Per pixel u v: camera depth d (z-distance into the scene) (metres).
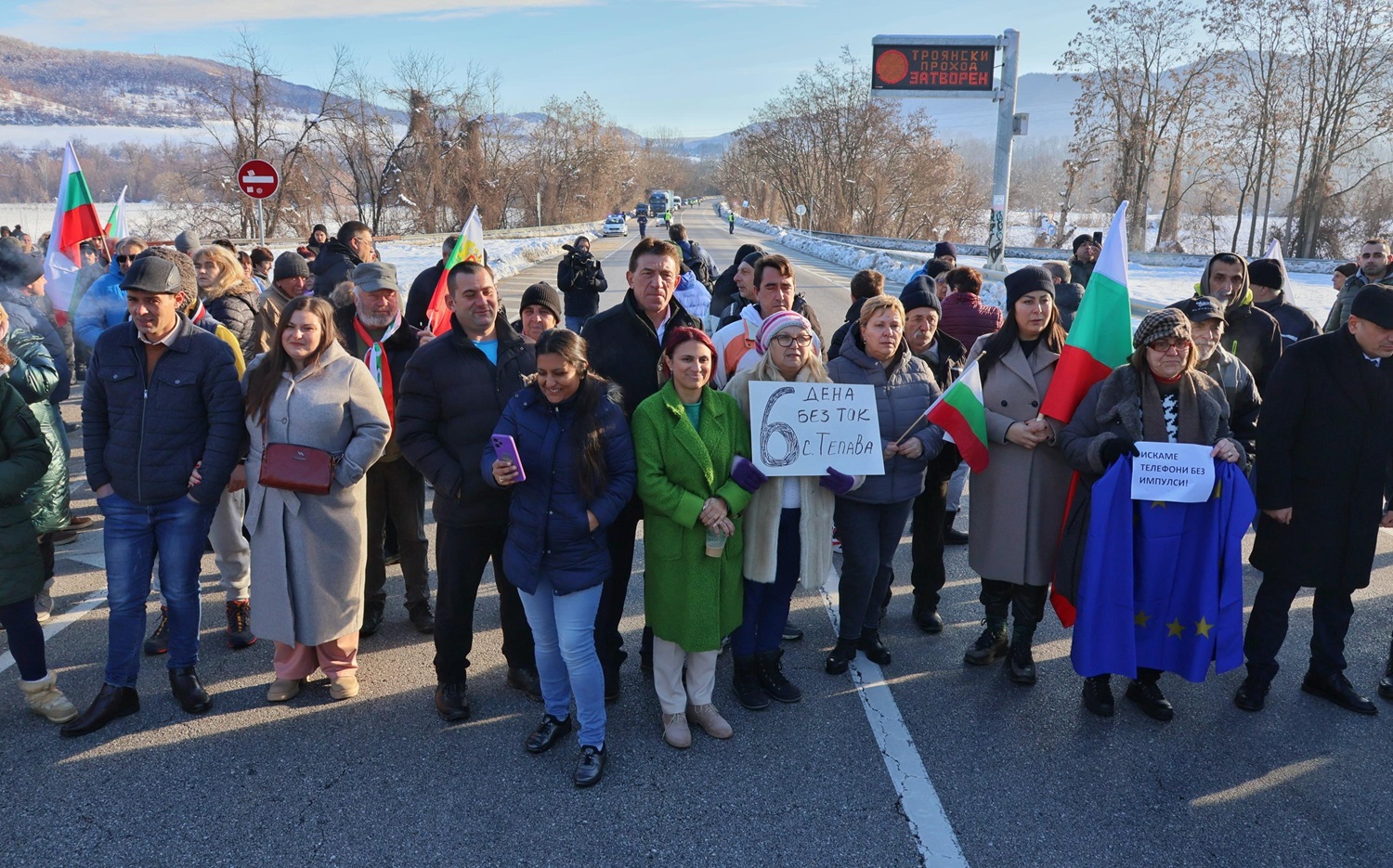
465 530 3.66
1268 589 3.90
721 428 3.57
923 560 4.65
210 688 4.01
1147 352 3.74
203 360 3.69
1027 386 4.11
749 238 55.47
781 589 3.91
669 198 84.00
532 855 2.90
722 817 3.11
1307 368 3.75
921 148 63.47
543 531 3.30
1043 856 2.91
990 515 4.12
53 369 4.60
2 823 3.03
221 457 3.69
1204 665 3.71
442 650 3.73
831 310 18.08
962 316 5.90
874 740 3.64
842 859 2.89
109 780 3.29
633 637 4.63
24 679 3.62
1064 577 3.91
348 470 3.71
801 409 3.74
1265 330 5.18
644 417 3.49
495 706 3.90
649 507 3.55
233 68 41.31
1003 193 20.84
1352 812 3.16
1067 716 3.85
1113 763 3.48
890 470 4.05
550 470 3.31
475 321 3.71
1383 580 5.32
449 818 3.09
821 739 3.64
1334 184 39.22
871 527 4.09
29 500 4.43
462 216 52.97
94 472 3.66
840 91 63.47
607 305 17.97
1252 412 4.12
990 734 3.69
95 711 3.64
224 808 3.13
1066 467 4.06
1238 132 40.97
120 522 3.67
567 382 3.27
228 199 40.75
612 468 3.38
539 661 3.51
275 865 2.84
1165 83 42.47
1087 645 3.75
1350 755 3.55
